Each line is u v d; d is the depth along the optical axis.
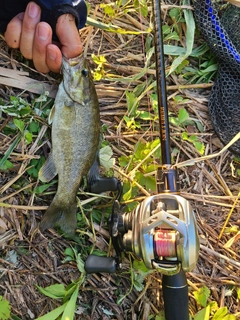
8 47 0.33
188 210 0.26
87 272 0.32
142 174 0.34
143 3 0.37
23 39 0.30
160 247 0.26
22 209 0.32
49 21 0.30
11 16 0.31
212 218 0.37
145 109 0.37
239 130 0.37
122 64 0.37
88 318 0.33
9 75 0.32
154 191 0.34
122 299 0.34
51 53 0.30
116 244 0.31
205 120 0.38
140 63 0.38
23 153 0.32
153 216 0.26
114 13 0.37
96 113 0.32
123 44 0.37
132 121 0.35
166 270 0.26
